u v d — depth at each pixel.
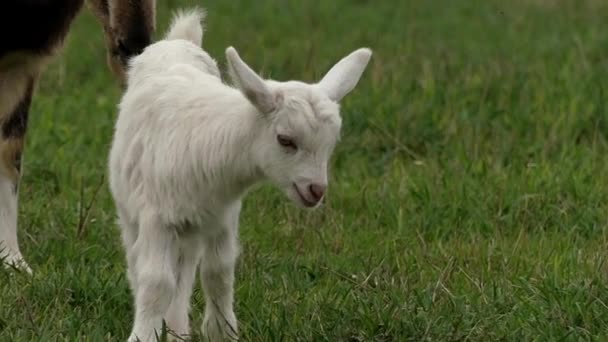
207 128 10.80
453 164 17.12
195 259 11.38
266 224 14.92
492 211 15.47
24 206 15.77
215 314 11.53
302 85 10.39
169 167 10.88
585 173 16.58
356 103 19.72
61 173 16.88
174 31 12.37
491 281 12.98
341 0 33.19
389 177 16.94
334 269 13.47
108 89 22.45
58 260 13.78
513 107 19.70
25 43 14.55
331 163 17.67
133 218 11.24
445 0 33.56
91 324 11.81
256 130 10.52
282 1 32.31
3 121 14.75
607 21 30.17
